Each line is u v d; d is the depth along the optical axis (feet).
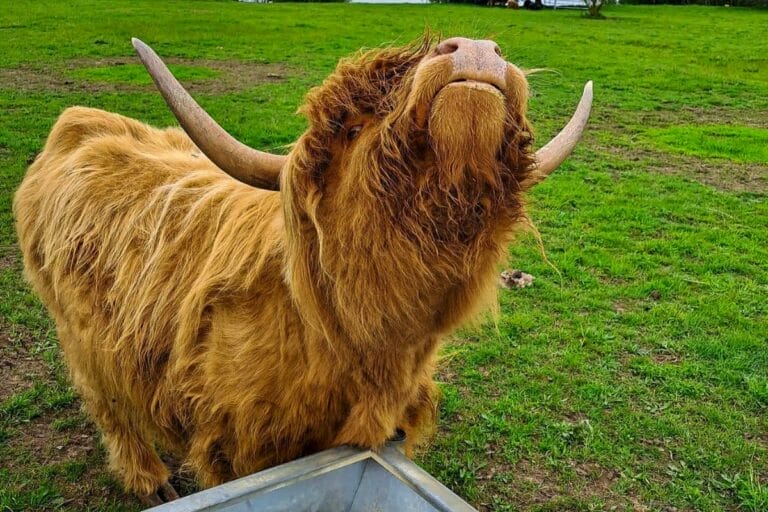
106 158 9.80
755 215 25.21
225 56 54.75
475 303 6.41
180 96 6.26
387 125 5.55
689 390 14.10
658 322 16.92
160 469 10.83
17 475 11.14
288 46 61.00
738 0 137.59
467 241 5.89
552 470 11.85
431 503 6.21
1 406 12.67
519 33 75.92
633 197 26.55
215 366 7.48
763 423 13.23
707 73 57.47
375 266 5.90
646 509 11.05
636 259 20.63
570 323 16.75
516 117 5.58
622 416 13.26
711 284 19.13
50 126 30.66
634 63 60.80
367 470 6.98
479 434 12.62
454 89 5.08
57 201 9.86
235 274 7.38
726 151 34.53
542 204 25.23
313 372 6.85
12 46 53.11
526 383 14.20
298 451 7.36
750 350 15.75
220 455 7.90
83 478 11.23
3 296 16.65
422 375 7.98
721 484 11.57
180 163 9.77
